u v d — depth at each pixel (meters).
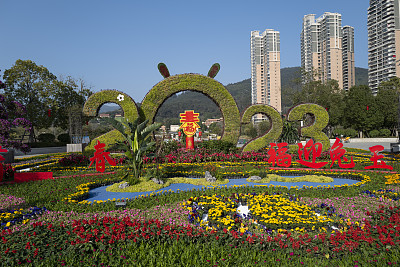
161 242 5.22
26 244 4.91
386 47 66.94
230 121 18.58
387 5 65.44
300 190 8.89
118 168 13.95
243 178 12.75
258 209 6.85
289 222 6.06
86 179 11.48
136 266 4.35
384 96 44.00
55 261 4.51
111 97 17.53
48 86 34.66
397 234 5.22
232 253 4.77
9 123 15.05
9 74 33.66
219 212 6.59
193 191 8.87
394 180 10.24
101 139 17.17
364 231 5.54
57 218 6.61
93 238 5.13
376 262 4.39
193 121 18.59
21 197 8.73
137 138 10.97
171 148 18.28
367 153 21.67
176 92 18.28
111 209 7.25
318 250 4.89
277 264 4.45
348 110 45.38
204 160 16.59
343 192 8.60
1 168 10.95
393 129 46.47
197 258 4.57
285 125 24.84
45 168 14.44
